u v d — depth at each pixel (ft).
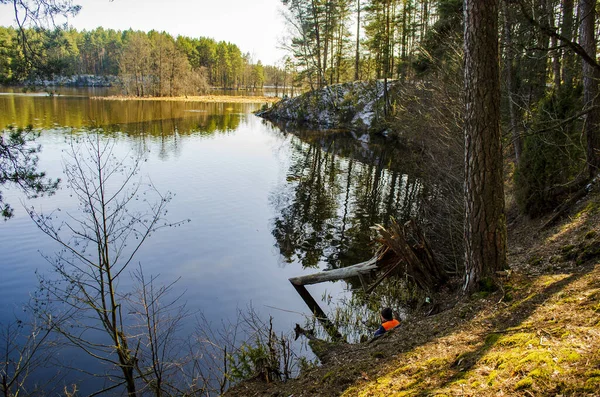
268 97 341.00
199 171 79.46
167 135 121.29
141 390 19.95
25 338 26.08
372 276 35.68
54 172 66.59
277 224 51.80
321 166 88.89
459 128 47.42
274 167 86.58
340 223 53.01
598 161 32.83
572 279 19.51
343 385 17.03
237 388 21.27
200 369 23.39
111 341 26.58
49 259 38.42
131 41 292.40
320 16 167.53
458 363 14.88
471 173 21.97
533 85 47.37
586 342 13.29
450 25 64.08
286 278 37.17
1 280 34.01
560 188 34.60
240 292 34.17
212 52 423.64
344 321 29.63
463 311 20.51
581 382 11.21
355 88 162.91
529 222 36.11
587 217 28.22
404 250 28.63
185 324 28.73
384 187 71.72
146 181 69.10
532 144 35.58
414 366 15.99
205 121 163.43
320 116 167.22
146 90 294.46
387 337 22.06
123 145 98.48
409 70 111.86
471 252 22.77
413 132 75.97
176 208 55.98
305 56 172.35
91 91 307.99
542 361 12.69
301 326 29.07
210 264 39.52
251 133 136.67
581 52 22.49
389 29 134.51
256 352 23.77
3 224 46.50
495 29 20.39
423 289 29.60
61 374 23.44
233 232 48.47
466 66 21.15
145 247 42.88
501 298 20.21
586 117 32.76
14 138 23.81
